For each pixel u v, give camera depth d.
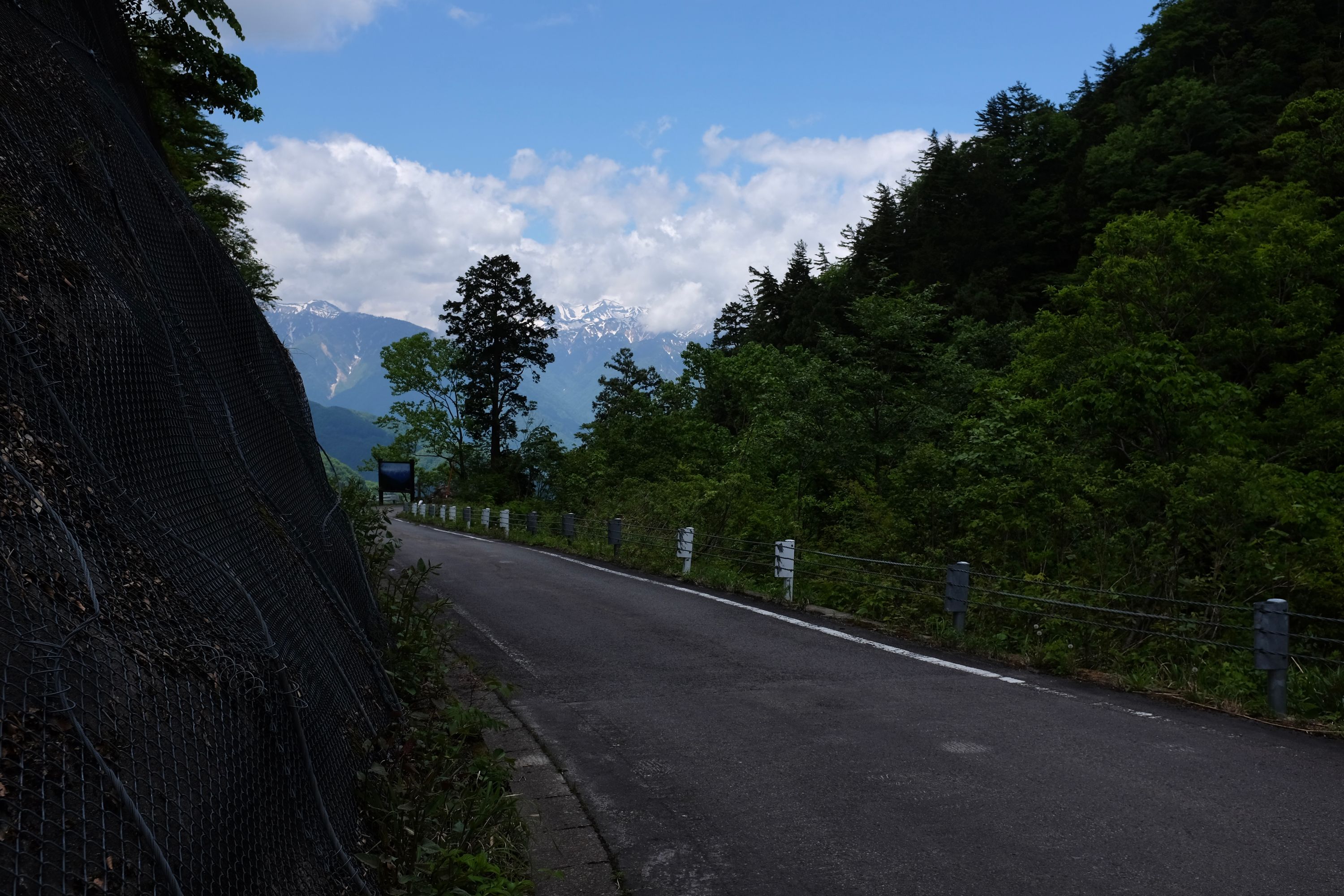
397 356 70.94
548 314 65.75
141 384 3.55
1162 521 12.14
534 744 6.19
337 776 3.46
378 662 5.67
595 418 51.47
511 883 3.64
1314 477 16.59
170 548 2.96
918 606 11.75
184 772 2.21
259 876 2.40
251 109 15.08
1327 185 35.22
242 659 2.84
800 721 6.77
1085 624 9.27
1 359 2.67
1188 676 8.03
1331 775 5.40
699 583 16.03
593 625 11.29
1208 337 25.19
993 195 67.50
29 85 4.54
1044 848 4.30
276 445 6.21
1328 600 10.22
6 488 2.27
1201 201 52.25
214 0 13.50
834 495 21.30
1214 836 4.42
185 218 6.57
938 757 5.81
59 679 1.93
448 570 18.09
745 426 41.84
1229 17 75.38
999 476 16.47
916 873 4.06
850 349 26.42
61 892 1.66
